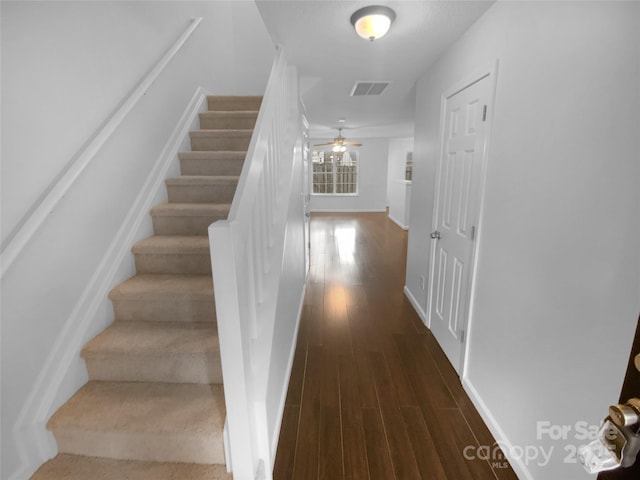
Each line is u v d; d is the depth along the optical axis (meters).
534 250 1.32
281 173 2.13
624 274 0.92
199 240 2.00
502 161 1.55
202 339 1.60
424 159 2.79
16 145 1.24
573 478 1.13
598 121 1.00
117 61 1.84
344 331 2.75
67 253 1.48
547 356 1.25
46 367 1.36
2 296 1.18
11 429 1.22
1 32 1.17
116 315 1.77
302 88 3.03
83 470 1.30
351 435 1.68
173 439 1.30
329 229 7.17
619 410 0.50
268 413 1.43
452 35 1.99
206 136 2.62
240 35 3.93
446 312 2.36
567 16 1.12
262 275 1.56
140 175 2.05
